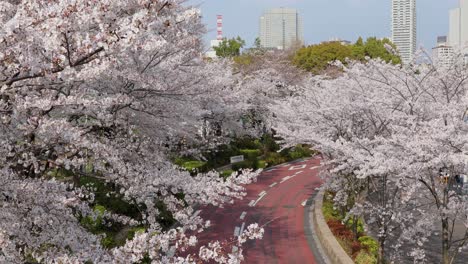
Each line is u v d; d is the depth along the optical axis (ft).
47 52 15.40
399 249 42.27
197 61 40.32
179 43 27.96
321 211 55.11
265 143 101.71
